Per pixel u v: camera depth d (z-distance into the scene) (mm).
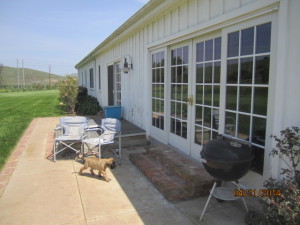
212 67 3684
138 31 6285
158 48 5289
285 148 2246
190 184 3260
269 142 2643
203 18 3668
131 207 3037
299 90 2258
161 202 3156
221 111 3383
